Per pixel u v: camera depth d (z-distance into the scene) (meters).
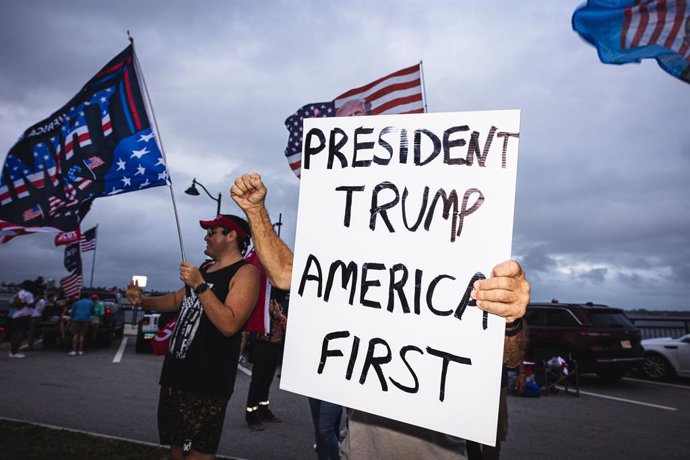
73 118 3.62
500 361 1.21
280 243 1.86
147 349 12.52
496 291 1.15
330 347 1.44
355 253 1.47
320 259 1.53
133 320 24.12
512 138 1.32
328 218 1.55
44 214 3.54
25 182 3.59
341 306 1.46
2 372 8.35
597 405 7.32
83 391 6.91
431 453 1.54
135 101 3.50
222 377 2.36
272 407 6.48
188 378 2.34
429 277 1.34
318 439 3.17
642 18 3.74
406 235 1.41
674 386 9.43
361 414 1.65
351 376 1.39
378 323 1.39
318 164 1.60
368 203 1.49
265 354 5.37
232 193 1.81
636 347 9.38
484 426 1.19
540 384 8.52
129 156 3.40
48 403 6.00
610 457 4.64
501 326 1.23
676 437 5.42
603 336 9.04
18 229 3.53
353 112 5.99
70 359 10.59
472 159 1.35
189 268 2.23
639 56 3.76
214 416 2.33
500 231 1.28
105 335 13.45
